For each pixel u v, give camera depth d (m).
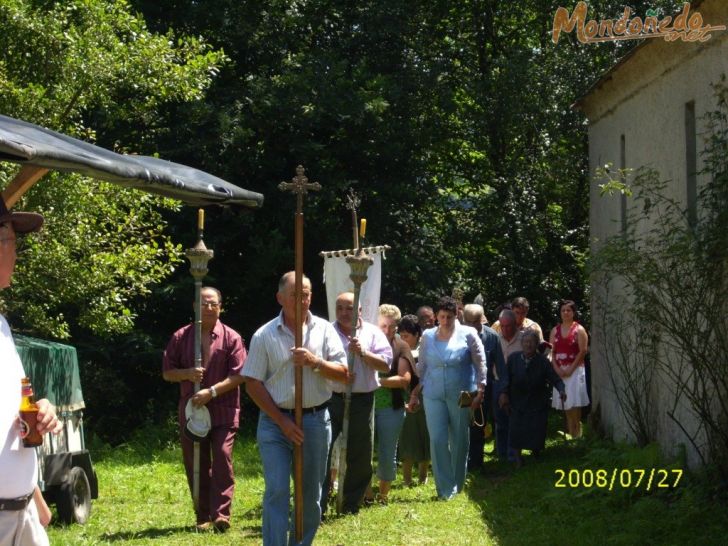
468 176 24.09
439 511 9.76
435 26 23.23
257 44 20.14
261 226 20.25
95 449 15.78
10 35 11.71
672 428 10.78
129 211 13.65
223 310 20.42
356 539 8.55
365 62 20.64
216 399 8.95
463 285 22.11
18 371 4.17
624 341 12.77
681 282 9.29
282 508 6.95
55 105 12.12
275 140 20.03
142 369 19.23
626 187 10.41
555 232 21.78
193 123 18.95
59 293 12.25
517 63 21.11
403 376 10.16
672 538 8.28
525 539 8.55
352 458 9.48
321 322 7.33
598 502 9.83
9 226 4.09
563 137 21.19
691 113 10.55
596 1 19.39
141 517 9.67
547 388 12.98
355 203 10.59
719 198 8.97
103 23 12.44
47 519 4.45
